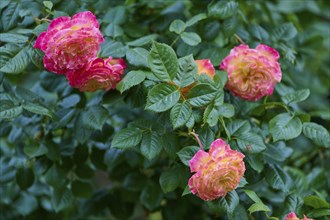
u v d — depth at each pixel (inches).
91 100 46.1
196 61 41.1
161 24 47.7
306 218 39.4
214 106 39.6
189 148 39.2
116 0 47.3
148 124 41.3
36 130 46.4
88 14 39.9
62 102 45.7
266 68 41.9
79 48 39.1
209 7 44.7
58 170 46.9
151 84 40.3
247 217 41.9
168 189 41.4
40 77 47.6
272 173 43.6
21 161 48.2
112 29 44.4
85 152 47.7
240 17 47.0
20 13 43.0
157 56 38.8
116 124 48.2
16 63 40.6
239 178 37.9
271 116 44.5
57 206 47.7
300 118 42.9
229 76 42.4
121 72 41.2
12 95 42.8
